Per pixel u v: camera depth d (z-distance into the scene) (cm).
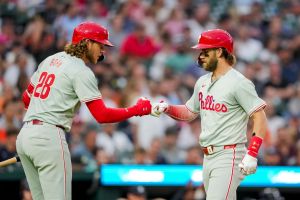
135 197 3247
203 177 2417
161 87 4966
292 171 3416
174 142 4222
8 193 3422
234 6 6228
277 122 4909
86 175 3338
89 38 2353
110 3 5791
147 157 4047
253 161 2286
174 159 4172
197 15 5906
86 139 4128
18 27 5406
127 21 5672
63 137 2320
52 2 5531
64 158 2303
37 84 2367
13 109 4206
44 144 2284
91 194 3397
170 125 4591
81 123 4316
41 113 2312
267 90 5278
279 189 3416
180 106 2552
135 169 3331
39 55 5056
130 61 5238
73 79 2300
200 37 2405
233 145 2344
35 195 2405
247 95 2325
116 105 4778
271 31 6016
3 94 4494
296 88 5341
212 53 2384
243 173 2288
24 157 2362
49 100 2316
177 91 5012
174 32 5647
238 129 2355
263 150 4297
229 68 2400
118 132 4434
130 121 4553
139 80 4953
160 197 3475
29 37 5175
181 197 3384
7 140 3712
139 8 5788
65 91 2311
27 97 2472
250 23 6050
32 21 5331
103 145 4241
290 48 5847
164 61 5341
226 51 2381
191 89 5072
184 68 5316
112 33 5562
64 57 2361
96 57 2392
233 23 5947
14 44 5162
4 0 5538
